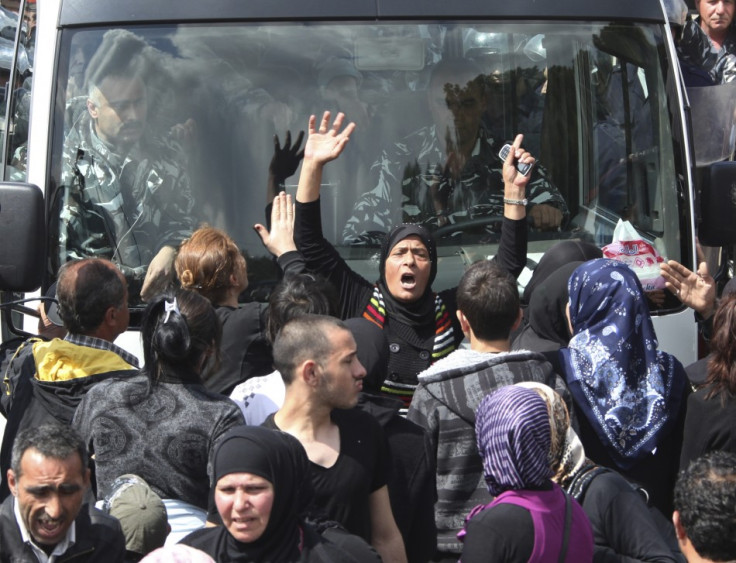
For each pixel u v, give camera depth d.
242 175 8.15
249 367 6.95
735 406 6.22
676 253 8.50
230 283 7.13
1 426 8.62
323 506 5.42
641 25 8.64
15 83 9.34
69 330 6.54
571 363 6.51
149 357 5.98
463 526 6.07
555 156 8.41
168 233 8.11
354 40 8.27
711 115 10.27
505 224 7.93
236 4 8.28
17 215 7.09
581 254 7.91
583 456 5.66
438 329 7.39
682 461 6.36
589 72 8.48
